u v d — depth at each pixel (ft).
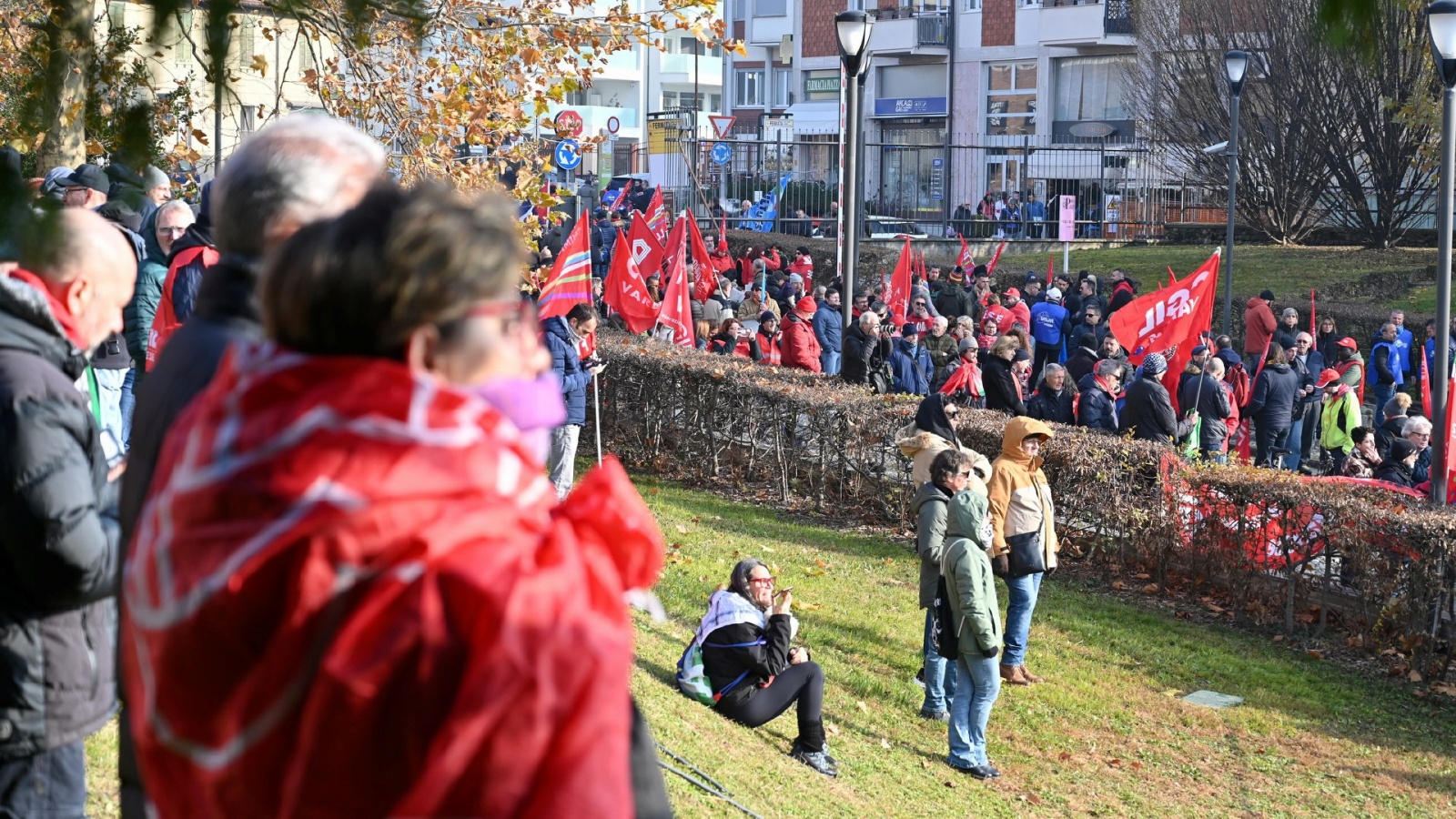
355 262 4.72
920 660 32.14
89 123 8.62
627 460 50.60
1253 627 36.52
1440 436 37.88
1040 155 149.48
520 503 4.73
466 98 30.50
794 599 35.45
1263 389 56.65
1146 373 44.11
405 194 4.99
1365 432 48.75
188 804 4.74
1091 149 127.13
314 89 29.73
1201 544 38.14
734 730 24.35
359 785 4.34
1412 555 33.30
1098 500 40.09
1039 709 30.40
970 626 26.35
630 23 31.83
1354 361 60.13
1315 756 28.84
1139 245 119.85
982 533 26.50
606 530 4.96
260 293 4.95
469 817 4.16
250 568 4.42
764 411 46.83
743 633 24.54
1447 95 37.52
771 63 192.75
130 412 22.16
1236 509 37.24
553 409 5.09
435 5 13.76
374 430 4.53
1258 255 104.94
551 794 4.15
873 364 50.37
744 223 130.21
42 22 8.47
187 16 8.52
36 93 8.43
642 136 236.63
